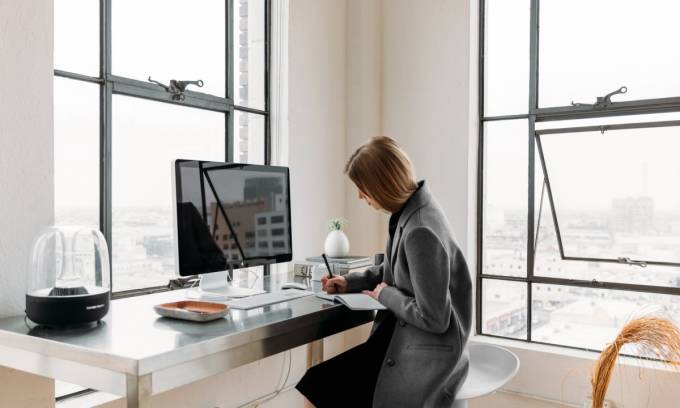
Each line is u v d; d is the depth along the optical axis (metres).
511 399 3.22
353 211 3.72
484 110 3.56
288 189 2.70
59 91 2.33
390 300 1.97
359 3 3.67
